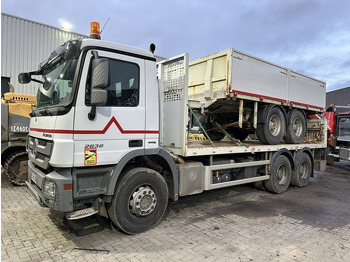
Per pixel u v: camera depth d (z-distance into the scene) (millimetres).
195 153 4590
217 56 5336
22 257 3158
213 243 3645
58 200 3102
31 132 4180
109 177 3469
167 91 4797
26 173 6449
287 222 4562
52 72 3842
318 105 8219
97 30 3727
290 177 6926
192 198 5941
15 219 4336
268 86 6121
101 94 3076
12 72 11695
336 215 5012
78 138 3184
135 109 3684
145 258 3195
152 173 3922
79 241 3607
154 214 3984
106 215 3803
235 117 7152
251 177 5926
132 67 3688
